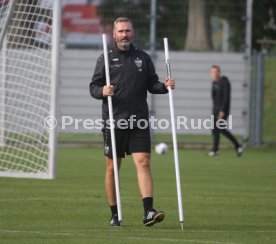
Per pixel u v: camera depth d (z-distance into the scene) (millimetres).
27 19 53125
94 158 69938
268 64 110000
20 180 50000
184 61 84500
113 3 83688
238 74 84875
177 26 83312
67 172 56375
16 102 62812
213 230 31938
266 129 99688
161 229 31969
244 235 30719
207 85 85062
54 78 50125
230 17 83438
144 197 31922
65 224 33031
